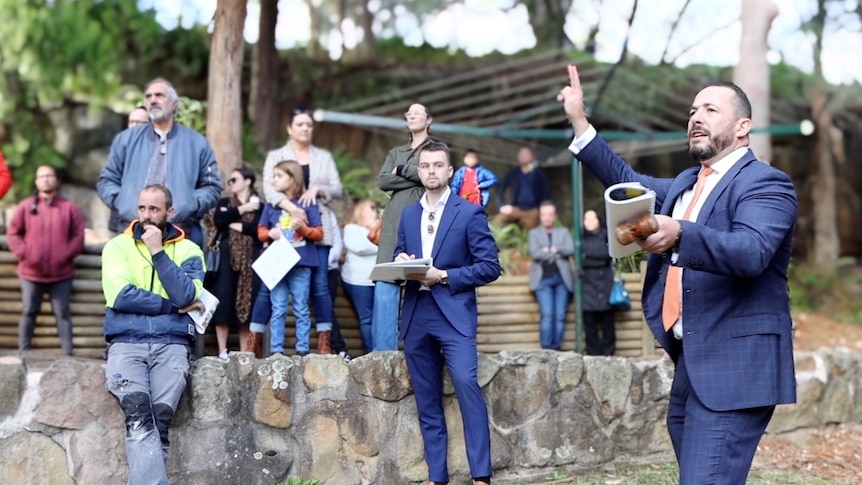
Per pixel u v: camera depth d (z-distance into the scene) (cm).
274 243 509
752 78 1013
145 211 449
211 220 596
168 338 446
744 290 323
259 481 465
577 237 702
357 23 1547
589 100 1009
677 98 1185
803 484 537
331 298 596
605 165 370
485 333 715
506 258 858
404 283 490
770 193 315
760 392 317
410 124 530
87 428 443
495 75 1388
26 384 439
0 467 430
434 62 1493
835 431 663
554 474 534
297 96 1373
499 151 1180
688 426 328
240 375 471
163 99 530
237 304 556
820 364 668
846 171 1563
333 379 489
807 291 1352
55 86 1159
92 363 451
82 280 639
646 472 543
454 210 479
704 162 336
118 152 536
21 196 1126
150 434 420
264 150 1115
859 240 1557
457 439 507
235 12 677
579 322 700
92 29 1174
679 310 336
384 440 494
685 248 296
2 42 1138
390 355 500
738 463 321
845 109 1528
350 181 1027
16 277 641
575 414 546
